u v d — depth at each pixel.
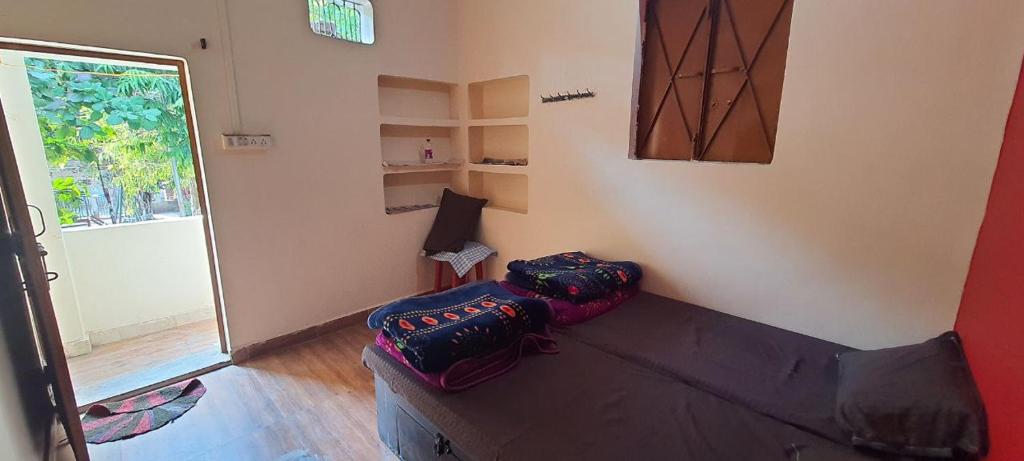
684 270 2.37
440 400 1.49
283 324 2.81
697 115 2.32
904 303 1.72
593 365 1.71
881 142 1.68
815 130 1.83
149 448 1.92
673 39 2.36
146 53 2.12
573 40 2.66
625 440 1.28
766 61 2.07
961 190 1.54
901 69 1.60
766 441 1.27
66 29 1.91
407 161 3.53
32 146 2.44
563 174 2.86
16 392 1.50
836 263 1.86
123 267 2.94
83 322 2.81
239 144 2.41
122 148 3.16
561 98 2.76
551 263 2.51
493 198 3.70
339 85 2.83
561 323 2.06
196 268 3.24
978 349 1.26
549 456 1.22
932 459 1.12
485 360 1.65
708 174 2.20
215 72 2.32
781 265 2.02
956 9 1.47
